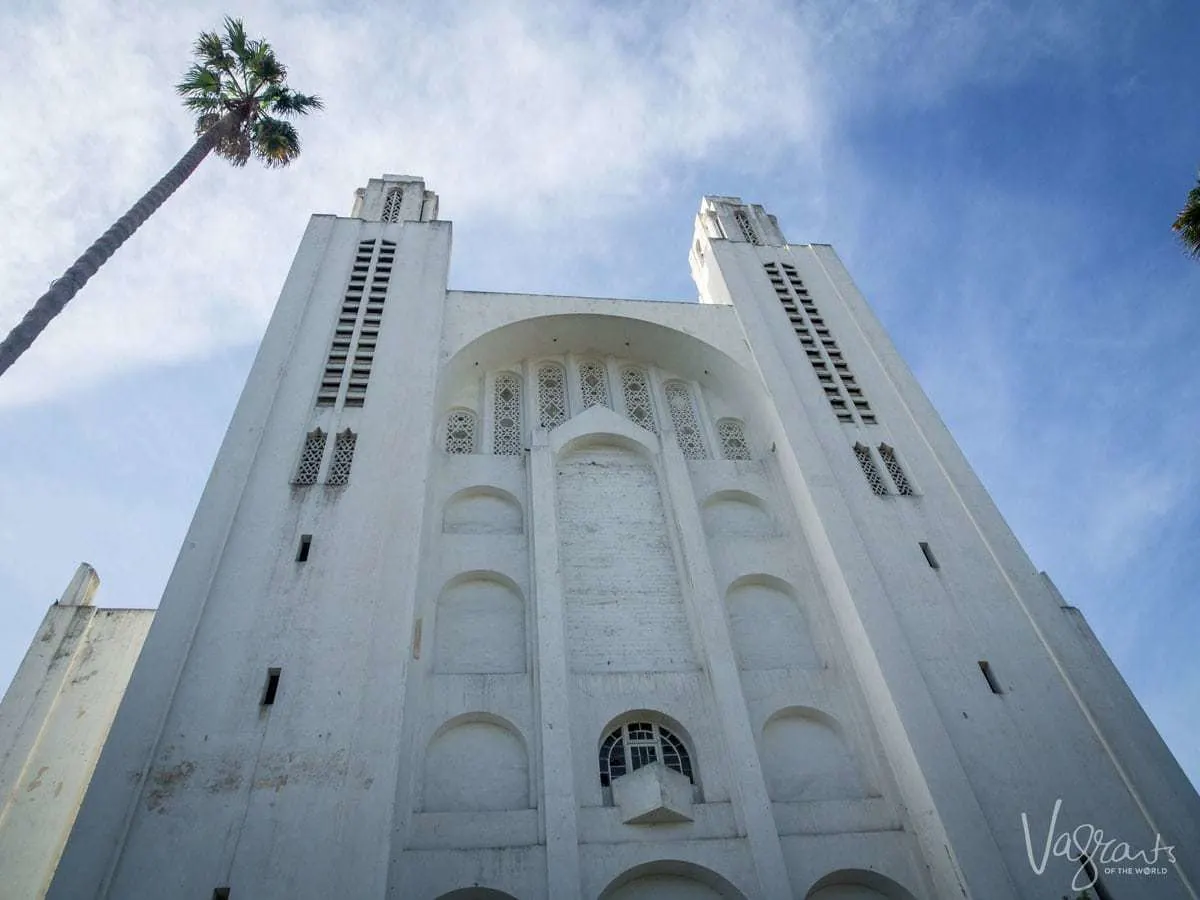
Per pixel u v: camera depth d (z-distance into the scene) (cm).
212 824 1388
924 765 1666
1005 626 1950
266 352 2312
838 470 2283
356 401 2216
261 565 1789
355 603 1734
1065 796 1647
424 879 1499
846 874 1638
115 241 1748
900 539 2119
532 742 1753
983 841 1562
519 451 2480
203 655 1619
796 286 3012
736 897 1581
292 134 2528
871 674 1878
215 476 1948
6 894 1916
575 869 1525
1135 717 1798
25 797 2064
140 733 1482
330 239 2805
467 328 2572
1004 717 1766
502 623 2008
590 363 2802
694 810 1684
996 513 2211
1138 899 1515
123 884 1307
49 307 1507
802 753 1862
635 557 2202
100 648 2364
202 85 2452
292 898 1316
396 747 1511
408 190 3291
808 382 2562
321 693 1580
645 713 1858
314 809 1421
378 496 1953
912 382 2634
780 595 2186
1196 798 1667
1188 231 2042
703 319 2777
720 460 2505
